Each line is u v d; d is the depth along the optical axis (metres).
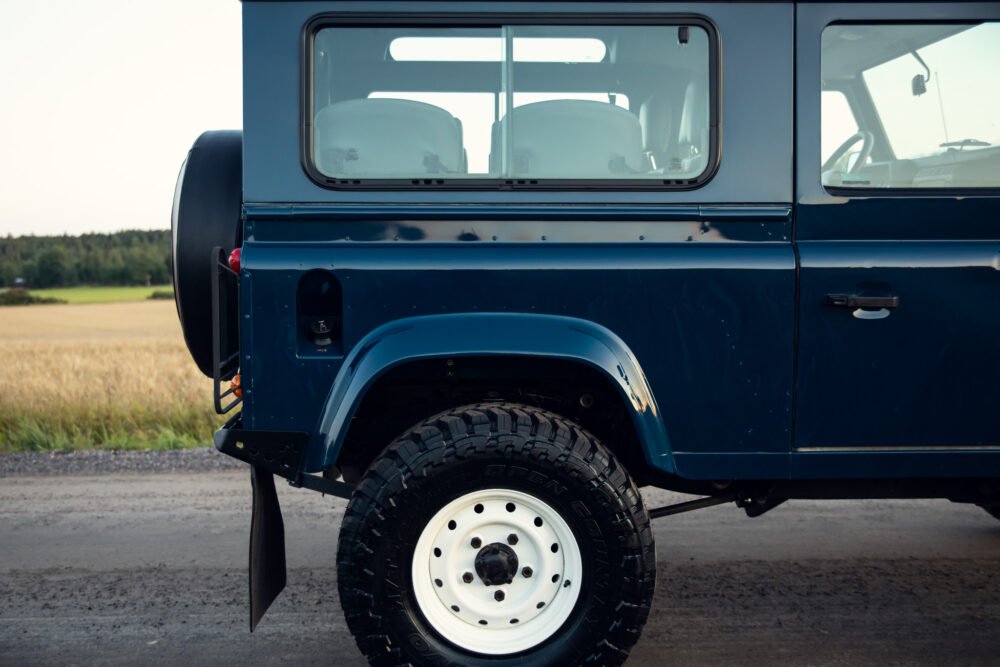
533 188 3.14
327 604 4.02
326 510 5.59
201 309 3.47
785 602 3.97
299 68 3.11
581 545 3.02
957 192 3.20
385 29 3.14
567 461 2.96
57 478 6.62
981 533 4.95
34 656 3.49
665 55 3.17
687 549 4.72
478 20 3.13
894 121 3.22
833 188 3.18
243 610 3.95
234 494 6.07
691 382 3.14
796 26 3.16
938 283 3.15
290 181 3.11
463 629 3.05
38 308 41.03
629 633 3.00
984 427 3.19
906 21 3.17
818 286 3.13
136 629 3.75
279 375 3.08
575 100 3.16
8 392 10.02
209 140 3.64
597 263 3.10
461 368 3.22
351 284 3.07
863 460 3.17
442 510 3.00
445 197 3.14
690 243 3.16
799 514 5.37
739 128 3.16
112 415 9.01
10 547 4.87
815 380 3.15
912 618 3.78
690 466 3.16
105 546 4.88
